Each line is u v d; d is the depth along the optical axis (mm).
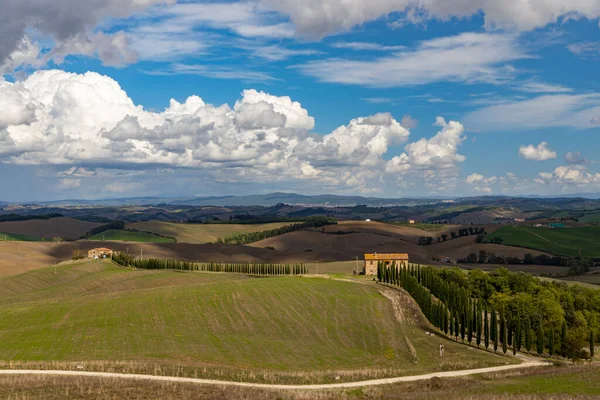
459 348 107625
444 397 63406
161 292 137500
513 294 158875
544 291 147500
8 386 62031
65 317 112062
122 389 61844
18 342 92438
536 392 66875
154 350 88938
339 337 110188
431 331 119812
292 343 103125
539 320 114812
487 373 84000
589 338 124188
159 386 63875
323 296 138625
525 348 114812
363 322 120250
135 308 119812
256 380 73125
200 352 90250
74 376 67500
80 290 182875
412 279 145000
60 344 91125
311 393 65250
